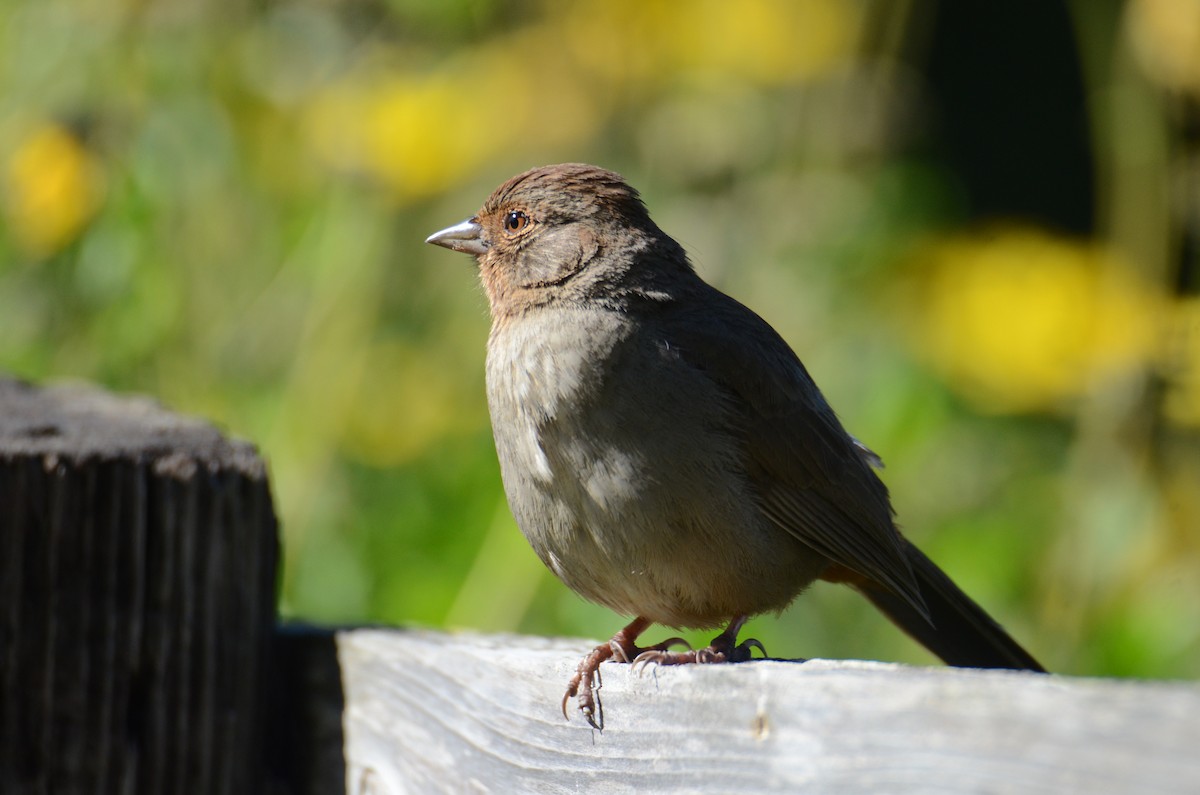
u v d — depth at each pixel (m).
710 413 7.10
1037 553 11.88
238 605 6.34
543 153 12.69
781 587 7.50
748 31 12.71
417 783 6.16
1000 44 19.67
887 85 13.72
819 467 7.62
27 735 5.91
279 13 12.45
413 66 12.71
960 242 13.05
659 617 7.36
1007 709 3.50
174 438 6.54
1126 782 3.22
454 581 10.97
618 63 12.75
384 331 11.97
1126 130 12.83
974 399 12.72
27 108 11.95
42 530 5.96
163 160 11.65
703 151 12.96
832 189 13.01
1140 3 12.59
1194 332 12.46
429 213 12.31
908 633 8.12
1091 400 12.55
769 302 12.60
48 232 11.57
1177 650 11.28
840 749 3.95
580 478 7.03
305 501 11.34
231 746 6.29
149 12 12.06
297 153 12.12
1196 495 12.30
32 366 11.62
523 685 5.49
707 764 4.50
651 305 7.60
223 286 11.83
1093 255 13.05
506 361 7.41
